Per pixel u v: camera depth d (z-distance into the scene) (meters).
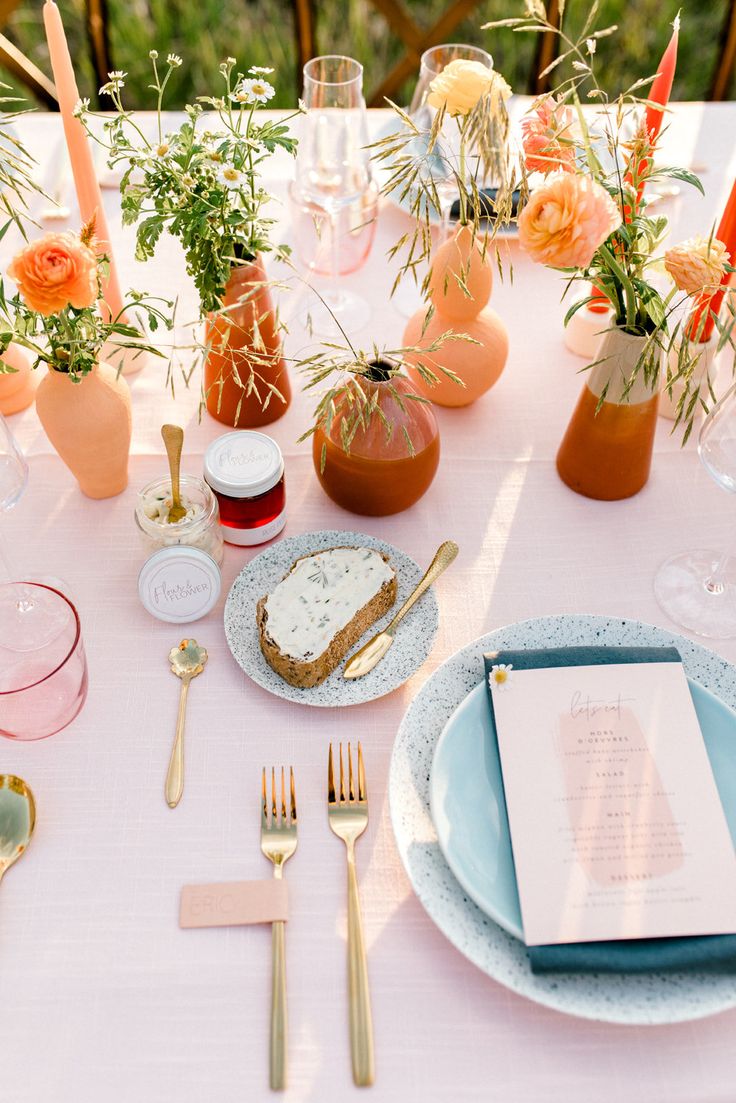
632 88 0.79
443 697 0.77
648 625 0.81
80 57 2.81
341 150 1.14
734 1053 0.63
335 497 0.95
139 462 1.01
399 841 0.67
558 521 0.97
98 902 0.70
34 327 0.80
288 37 2.87
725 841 0.67
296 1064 0.62
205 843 0.73
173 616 0.86
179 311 1.16
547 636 0.80
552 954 0.61
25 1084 0.62
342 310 1.16
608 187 0.80
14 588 0.81
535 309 1.19
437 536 0.95
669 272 0.79
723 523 0.97
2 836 0.72
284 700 0.82
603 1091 0.61
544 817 0.68
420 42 1.77
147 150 0.82
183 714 0.80
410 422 0.88
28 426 1.04
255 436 0.91
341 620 0.81
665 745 0.72
